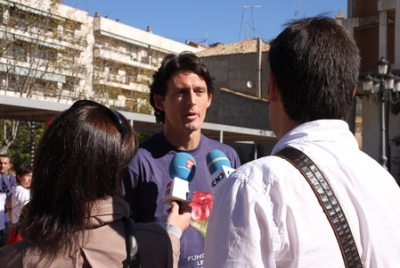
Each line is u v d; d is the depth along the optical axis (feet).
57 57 76.69
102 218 5.79
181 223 7.59
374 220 5.15
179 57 9.82
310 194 4.99
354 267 4.92
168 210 8.25
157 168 9.18
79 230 5.65
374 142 83.10
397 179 79.61
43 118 33.35
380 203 5.26
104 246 5.71
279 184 4.94
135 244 5.86
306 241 4.82
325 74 5.38
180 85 9.57
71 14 79.87
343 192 5.12
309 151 5.25
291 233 4.85
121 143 6.10
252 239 4.75
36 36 72.13
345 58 5.50
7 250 5.74
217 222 5.02
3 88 72.90
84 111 6.06
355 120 88.94
